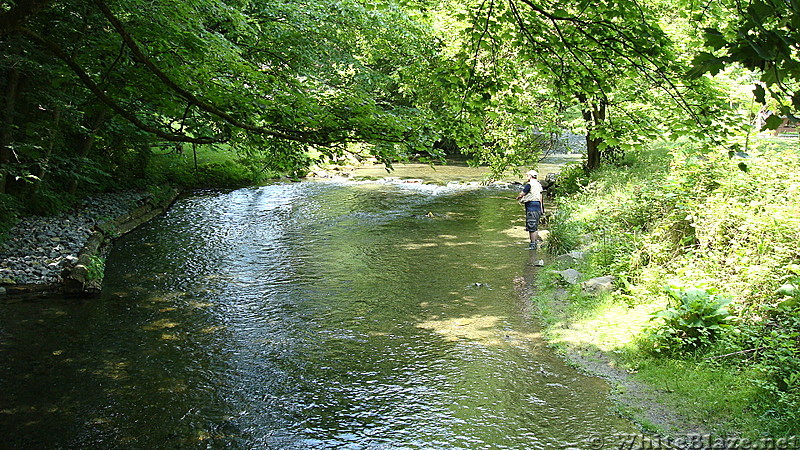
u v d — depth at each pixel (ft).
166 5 22.35
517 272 34.32
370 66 50.34
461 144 21.67
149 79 19.11
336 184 75.05
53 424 17.66
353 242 42.68
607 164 55.47
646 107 21.01
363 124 19.22
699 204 28.81
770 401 16.87
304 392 19.95
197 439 17.01
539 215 40.27
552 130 48.85
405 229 47.24
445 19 42.75
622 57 16.24
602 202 41.91
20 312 27.09
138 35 19.69
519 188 71.31
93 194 53.06
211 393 19.84
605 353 22.34
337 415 18.42
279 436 17.24
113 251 39.19
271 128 19.52
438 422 17.87
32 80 30.81
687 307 21.11
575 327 25.20
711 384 18.58
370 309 28.27
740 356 19.53
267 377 21.07
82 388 19.99
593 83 17.38
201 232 45.70
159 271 34.63
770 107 9.86
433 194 66.80
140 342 24.06
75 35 22.56
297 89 22.49
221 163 74.02
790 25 6.43
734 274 23.76
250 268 35.63
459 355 22.80
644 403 18.40
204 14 31.42
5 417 17.98
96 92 16.90
